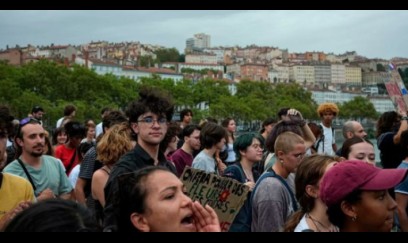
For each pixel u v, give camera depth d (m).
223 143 6.99
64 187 5.43
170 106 4.21
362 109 121.62
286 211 3.99
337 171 2.72
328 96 176.88
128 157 4.05
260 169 6.66
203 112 108.69
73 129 7.79
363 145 5.19
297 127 5.48
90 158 5.83
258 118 114.31
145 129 4.11
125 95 94.81
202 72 187.62
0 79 81.81
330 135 9.22
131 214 2.55
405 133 5.46
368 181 2.63
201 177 4.10
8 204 3.92
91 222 1.96
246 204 4.22
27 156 5.18
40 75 84.69
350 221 2.70
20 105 73.69
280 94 131.88
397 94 6.70
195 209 2.53
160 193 2.51
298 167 3.32
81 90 88.75
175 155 7.57
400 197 4.63
